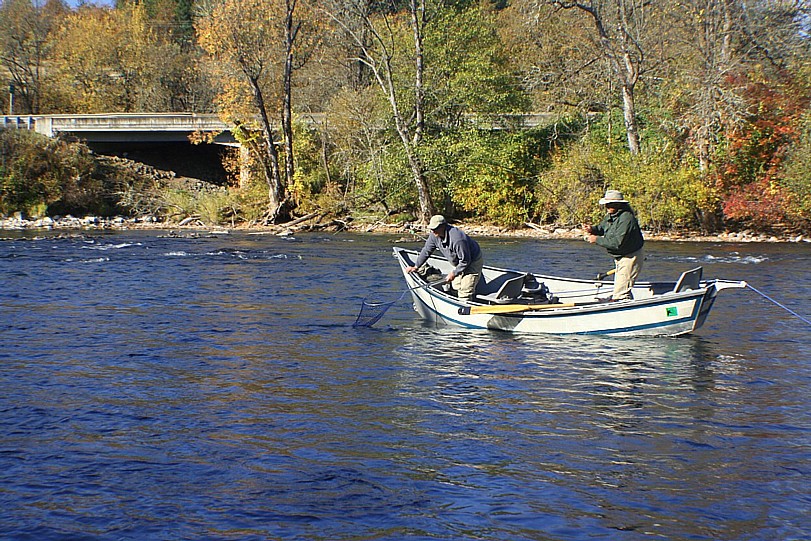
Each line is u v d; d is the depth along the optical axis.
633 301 11.83
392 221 36.19
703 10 31.98
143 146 48.34
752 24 32.28
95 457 6.96
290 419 8.05
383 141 37.78
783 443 7.43
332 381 9.52
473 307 12.57
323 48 39.88
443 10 38.00
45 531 5.62
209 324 12.98
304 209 37.19
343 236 31.72
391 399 8.78
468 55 37.94
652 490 6.36
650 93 35.62
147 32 63.66
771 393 9.13
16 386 9.16
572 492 6.32
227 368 10.11
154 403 8.55
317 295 16.09
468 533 5.63
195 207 37.84
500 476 6.62
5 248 24.52
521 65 38.94
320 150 39.34
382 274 19.42
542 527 5.73
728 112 31.31
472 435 7.61
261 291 16.55
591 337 12.17
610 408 8.51
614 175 32.81
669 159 32.50
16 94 58.53
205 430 7.69
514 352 11.16
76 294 15.87
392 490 6.33
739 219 32.19
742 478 6.59
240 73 37.38
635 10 33.09
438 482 6.50
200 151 49.25
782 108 31.45
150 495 6.21
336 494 6.25
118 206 39.88
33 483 6.41
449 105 36.44
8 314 13.64
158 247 25.78
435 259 14.59
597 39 35.03
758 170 32.16
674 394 9.08
